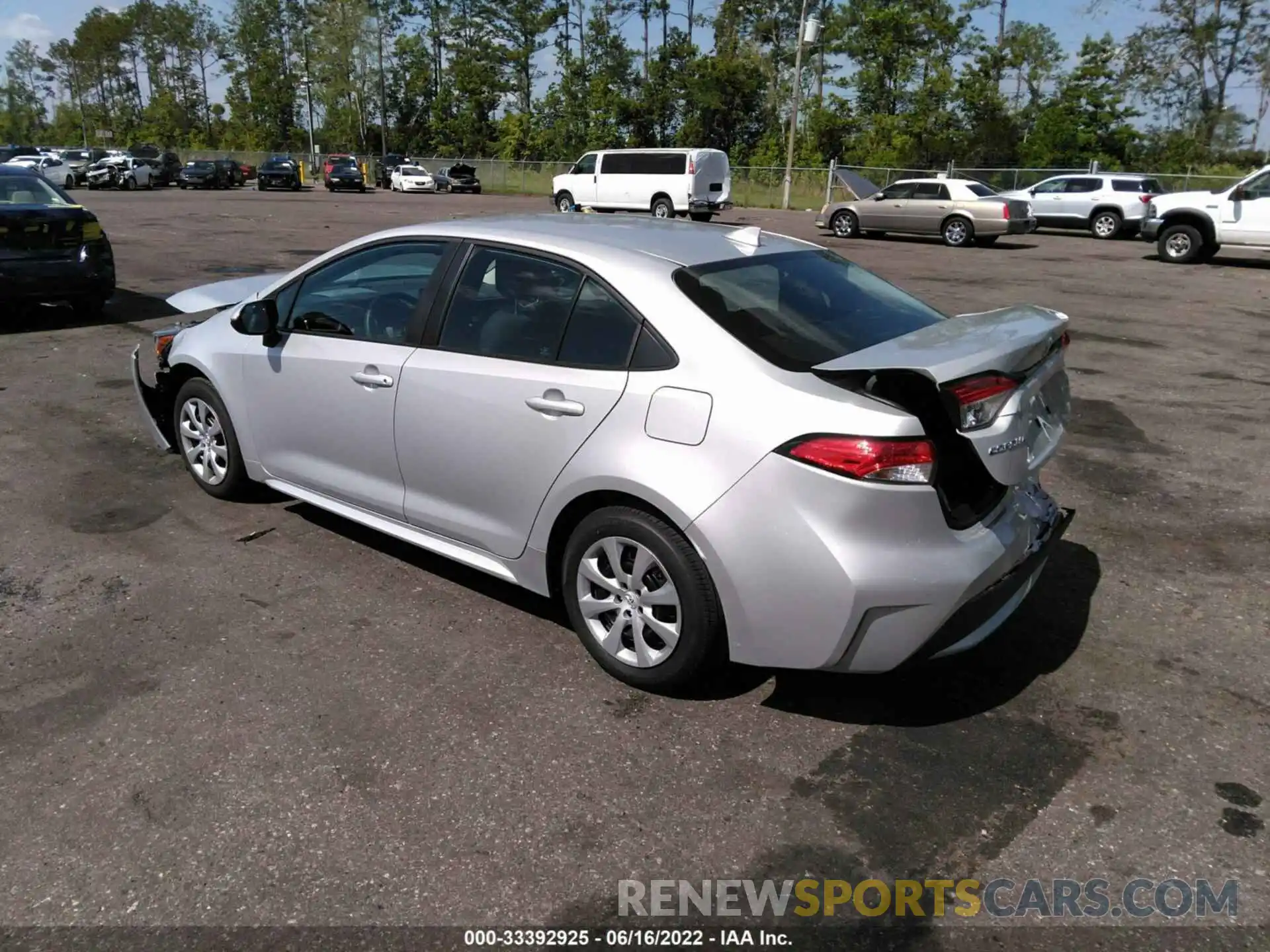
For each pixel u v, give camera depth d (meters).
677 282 3.25
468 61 70.25
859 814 2.75
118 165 41.94
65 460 5.70
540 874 2.52
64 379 7.57
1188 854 2.61
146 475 5.47
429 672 3.47
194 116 91.88
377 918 2.37
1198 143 45.41
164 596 4.02
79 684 3.36
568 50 66.19
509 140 61.28
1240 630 3.88
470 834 2.65
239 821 2.69
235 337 4.67
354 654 3.58
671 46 59.38
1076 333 10.62
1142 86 48.41
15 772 2.89
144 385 5.52
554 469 3.34
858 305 3.56
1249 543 4.79
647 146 58.47
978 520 3.04
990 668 3.56
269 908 2.40
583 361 3.31
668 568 3.11
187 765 2.93
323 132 79.44
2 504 5.01
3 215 8.79
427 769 2.92
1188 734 3.16
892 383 2.90
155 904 2.40
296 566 4.33
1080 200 25.28
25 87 113.12
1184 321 11.53
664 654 3.23
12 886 2.46
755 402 2.92
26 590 4.05
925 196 23.27
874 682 3.44
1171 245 18.53
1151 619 3.96
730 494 2.93
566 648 3.64
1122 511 5.21
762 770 2.94
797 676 3.47
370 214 27.94
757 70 56.22
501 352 3.55
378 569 4.31
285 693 3.32
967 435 2.77
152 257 15.38
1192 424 6.96
